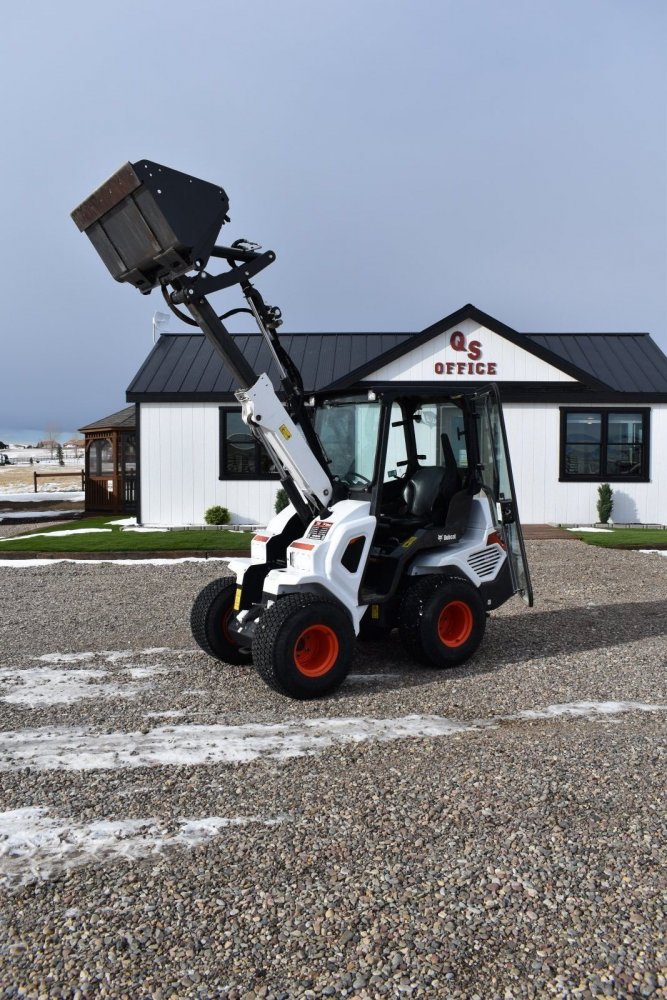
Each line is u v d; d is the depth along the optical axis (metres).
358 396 6.39
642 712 5.36
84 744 4.82
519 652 6.98
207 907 3.06
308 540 6.04
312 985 2.64
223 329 5.82
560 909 3.03
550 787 4.08
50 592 9.87
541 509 17.06
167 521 17.09
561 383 16.95
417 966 2.72
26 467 53.47
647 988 2.62
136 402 16.98
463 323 16.98
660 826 3.67
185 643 7.35
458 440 6.84
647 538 14.14
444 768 4.35
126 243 5.56
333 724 5.15
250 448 17.05
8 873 3.34
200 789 4.13
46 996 2.60
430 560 6.53
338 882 3.22
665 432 17.05
